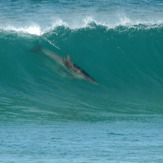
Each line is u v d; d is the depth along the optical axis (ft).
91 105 230.89
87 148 138.21
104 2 465.47
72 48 304.30
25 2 453.99
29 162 118.62
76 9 423.64
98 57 300.20
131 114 215.72
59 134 163.22
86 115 208.85
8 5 435.94
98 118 203.31
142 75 288.71
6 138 153.28
